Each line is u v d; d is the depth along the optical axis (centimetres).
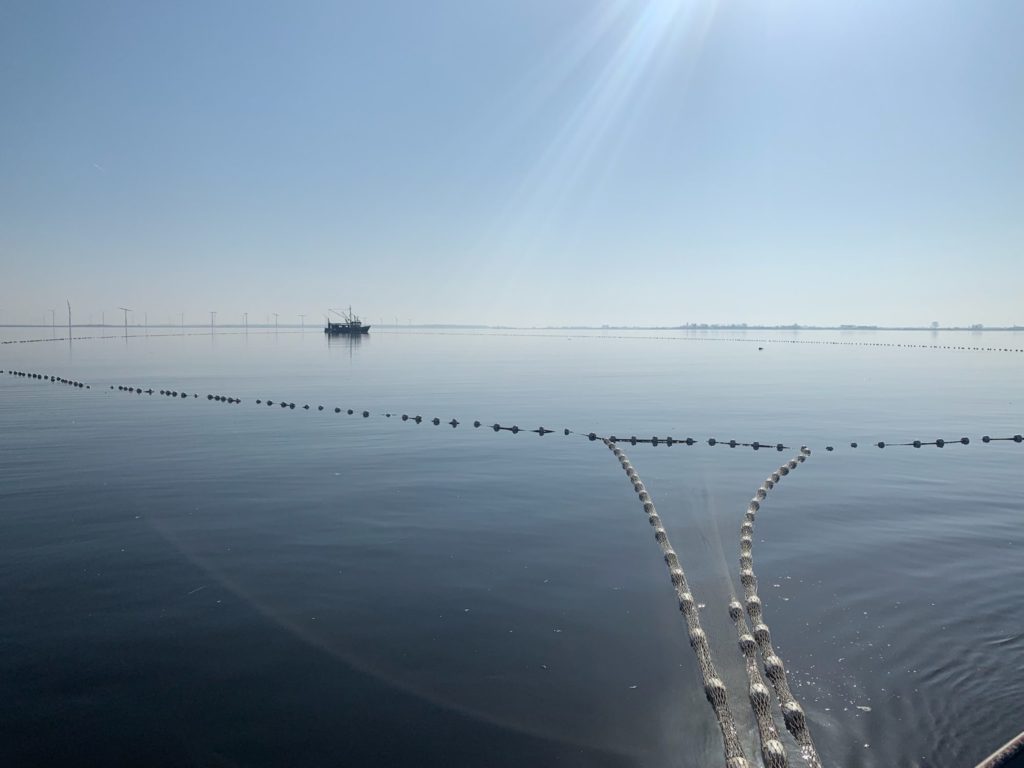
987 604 843
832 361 6159
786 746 569
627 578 933
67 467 1593
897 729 593
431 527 1152
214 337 12769
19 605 836
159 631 772
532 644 747
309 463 1667
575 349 8744
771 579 927
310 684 667
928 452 1883
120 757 562
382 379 4094
